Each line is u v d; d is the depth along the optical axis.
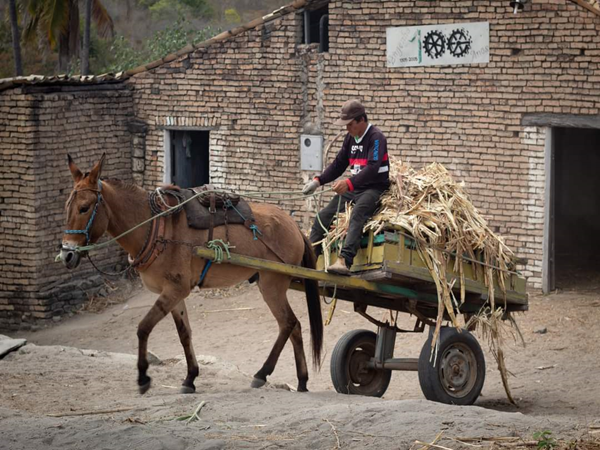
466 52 16.48
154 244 8.89
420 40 16.77
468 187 16.86
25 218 18.11
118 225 8.88
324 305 17.00
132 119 19.48
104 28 27.89
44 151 18.03
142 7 33.03
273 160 18.36
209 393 9.38
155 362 11.46
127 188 8.96
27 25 26.61
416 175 9.96
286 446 6.76
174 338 16.39
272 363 9.74
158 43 27.50
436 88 16.81
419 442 6.75
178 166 19.69
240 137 18.59
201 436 7.02
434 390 9.59
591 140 22.44
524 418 7.62
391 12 16.91
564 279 17.89
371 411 7.69
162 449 6.67
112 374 10.34
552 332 14.74
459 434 7.01
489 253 9.96
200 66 18.73
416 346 14.58
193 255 9.03
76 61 30.56
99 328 17.53
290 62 17.92
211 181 18.97
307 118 17.95
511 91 16.30
